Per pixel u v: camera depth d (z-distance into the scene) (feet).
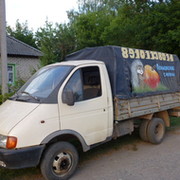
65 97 13.53
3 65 24.59
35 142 12.55
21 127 12.25
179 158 17.12
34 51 64.49
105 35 49.98
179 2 34.35
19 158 12.04
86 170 15.44
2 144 12.22
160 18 34.86
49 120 13.10
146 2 39.99
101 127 15.79
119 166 15.99
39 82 15.33
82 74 15.28
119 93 16.85
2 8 23.82
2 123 12.83
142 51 19.61
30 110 13.03
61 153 13.85
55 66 16.10
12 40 65.72
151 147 19.90
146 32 38.88
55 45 47.34
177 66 23.94
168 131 25.14
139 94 18.39
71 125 14.06
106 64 17.24
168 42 34.83
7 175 14.85
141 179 13.94
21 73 60.64
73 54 20.01
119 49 17.48
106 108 16.07
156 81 20.42
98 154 18.40
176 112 23.71
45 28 48.08
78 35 57.36
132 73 18.07
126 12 43.70
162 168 15.43
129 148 19.72
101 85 15.97
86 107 14.87
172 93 22.48
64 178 13.92
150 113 19.70
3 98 23.32
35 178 14.56
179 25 34.37
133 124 19.48
